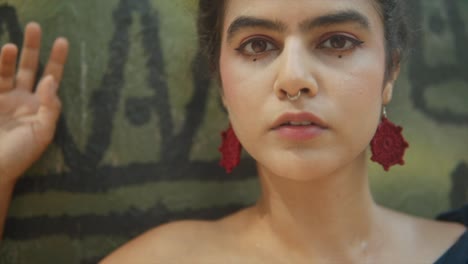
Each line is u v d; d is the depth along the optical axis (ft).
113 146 3.83
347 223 3.24
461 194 4.33
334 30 2.81
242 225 3.37
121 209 3.83
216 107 3.95
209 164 3.95
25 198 3.74
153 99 3.89
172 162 3.90
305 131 2.76
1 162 3.41
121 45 3.85
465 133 4.38
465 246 3.38
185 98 3.92
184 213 3.90
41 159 3.75
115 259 3.26
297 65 2.72
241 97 2.93
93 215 3.80
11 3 3.75
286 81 2.70
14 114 3.51
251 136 2.92
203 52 3.53
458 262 3.30
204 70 3.69
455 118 4.36
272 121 2.80
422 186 4.25
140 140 3.86
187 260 3.18
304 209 3.17
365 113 2.85
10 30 3.75
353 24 2.82
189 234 3.31
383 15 3.00
